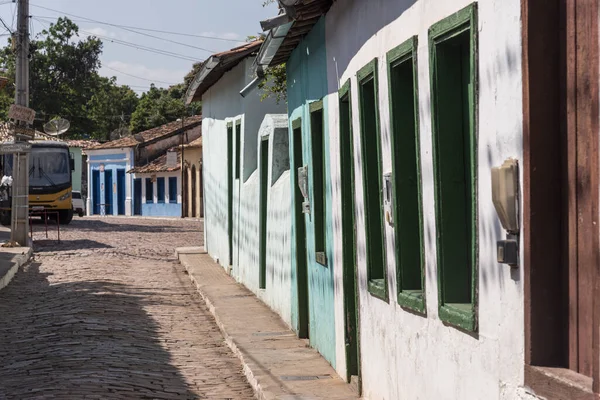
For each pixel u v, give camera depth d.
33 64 70.88
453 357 5.20
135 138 59.28
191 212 51.06
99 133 82.31
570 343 3.96
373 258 7.51
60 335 11.50
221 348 11.05
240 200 17.08
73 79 72.69
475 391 4.82
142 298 15.55
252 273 15.46
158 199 55.66
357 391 7.93
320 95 9.65
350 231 8.52
